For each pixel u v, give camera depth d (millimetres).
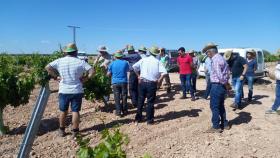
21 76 4379
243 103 5941
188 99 6199
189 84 6066
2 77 3984
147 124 4430
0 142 3721
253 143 3783
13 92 4078
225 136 4004
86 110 5266
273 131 4238
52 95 6816
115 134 1754
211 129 4137
